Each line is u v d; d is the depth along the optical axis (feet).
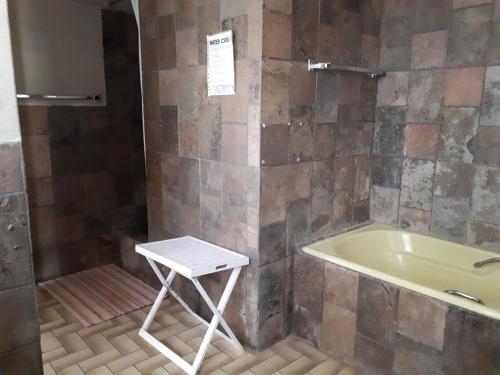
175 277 8.96
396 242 8.46
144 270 10.00
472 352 5.34
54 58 9.59
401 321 6.03
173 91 8.14
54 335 7.72
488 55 7.11
